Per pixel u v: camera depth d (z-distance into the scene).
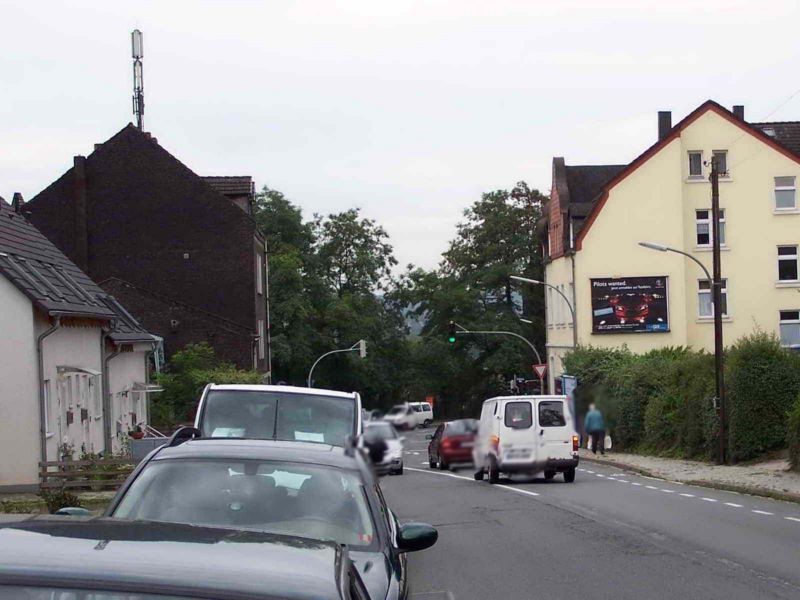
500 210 73.62
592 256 53.88
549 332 63.75
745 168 53.78
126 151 53.00
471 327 72.19
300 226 74.56
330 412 12.24
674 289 53.59
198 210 52.91
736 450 30.08
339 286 77.38
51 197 52.62
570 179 62.34
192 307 51.62
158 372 45.97
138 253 52.75
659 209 53.62
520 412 25.59
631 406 39.25
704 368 33.88
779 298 53.94
